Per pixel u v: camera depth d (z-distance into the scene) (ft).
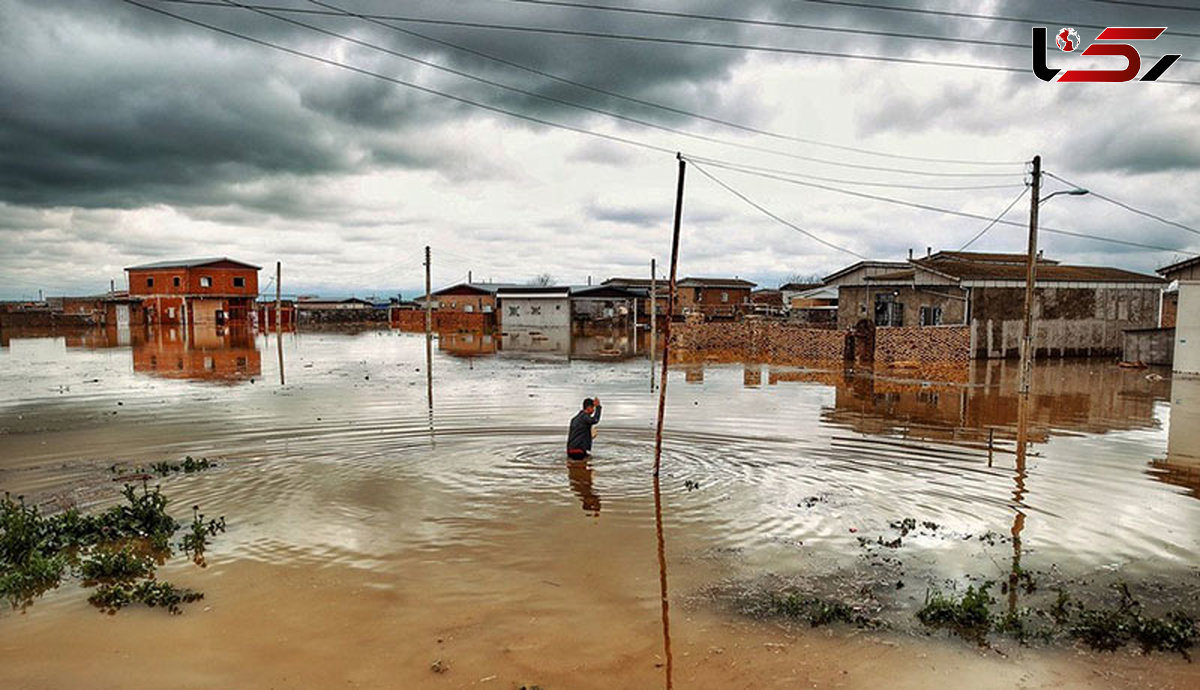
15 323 209.56
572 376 91.30
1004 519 31.30
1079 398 68.69
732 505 33.06
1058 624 21.59
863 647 20.16
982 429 52.13
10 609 22.52
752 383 82.33
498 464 40.68
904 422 54.95
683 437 48.80
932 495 34.76
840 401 67.00
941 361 104.12
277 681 18.30
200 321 217.56
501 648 19.97
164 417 57.41
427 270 129.70
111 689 17.95
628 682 18.24
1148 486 36.32
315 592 23.61
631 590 23.85
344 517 31.24
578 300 224.94
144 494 33.50
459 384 81.82
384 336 197.06
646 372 96.53
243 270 225.15
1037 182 69.41
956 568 25.90
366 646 20.08
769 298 262.88
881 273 133.49
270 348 144.66
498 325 223.71
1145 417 57.47
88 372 94.89
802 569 25.73
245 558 26.55
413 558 26.53
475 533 29.22
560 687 17.97
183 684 18.19
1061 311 119.75
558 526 30.04
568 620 21.68
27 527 28.17
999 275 114.93
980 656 19.71
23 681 18.28
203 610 22.35
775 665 19.12
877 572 25.50
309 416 57.82
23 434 50.14
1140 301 126.93
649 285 260.21
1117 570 25.79
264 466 40.37
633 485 36.29
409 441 47.34
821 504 33.30
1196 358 87.35
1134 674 18.83
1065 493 35.09
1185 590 24.07
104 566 25.05
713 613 22.21
